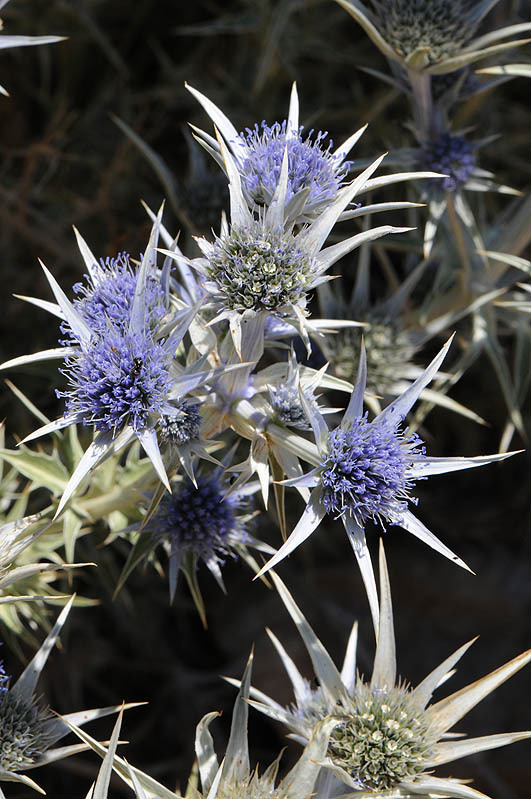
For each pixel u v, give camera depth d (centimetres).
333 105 58
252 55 57
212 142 34
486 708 53
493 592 56
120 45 59
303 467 38
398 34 40
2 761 34
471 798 32
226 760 34
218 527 37
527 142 58
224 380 34
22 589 39
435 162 42
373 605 32
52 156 51
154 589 54
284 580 56
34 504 44
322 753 32
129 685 53
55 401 49
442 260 44
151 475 38
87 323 34
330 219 33
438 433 58
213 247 33
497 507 58
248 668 34
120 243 51
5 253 52
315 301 53
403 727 34
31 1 54
